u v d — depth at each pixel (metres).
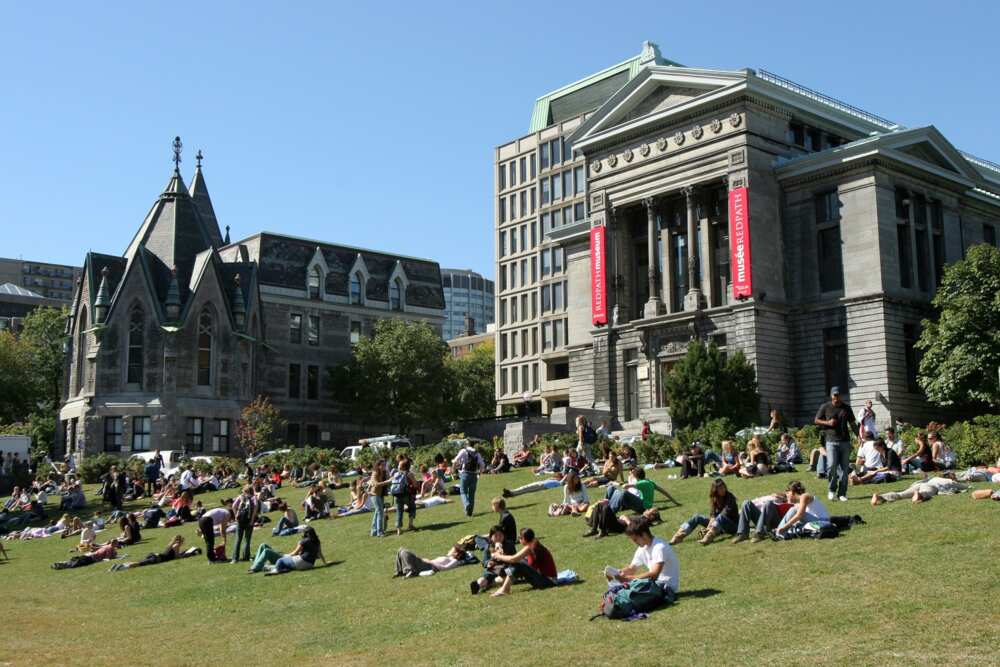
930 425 35.22
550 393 113.75
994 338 55.88
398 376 97.31
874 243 64.81
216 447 85.69
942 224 71.25
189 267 89.88
